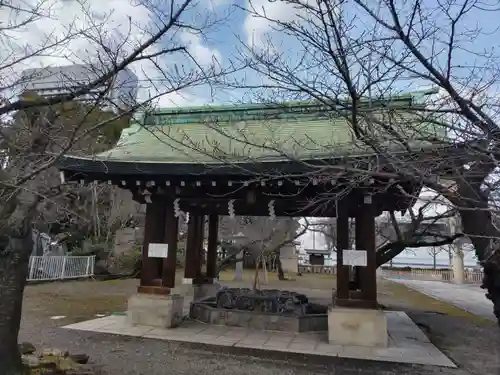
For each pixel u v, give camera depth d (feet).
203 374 21.61
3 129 16.60
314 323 32.99
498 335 35.19
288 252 128.47
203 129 34.88
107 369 21.66
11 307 17.06
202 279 43.27
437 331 36.83
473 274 114.21
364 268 29.25
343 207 29.91
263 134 31.68
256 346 27.76
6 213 17.12
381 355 26.25
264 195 31.50
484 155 11.17
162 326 32.09
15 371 17.10
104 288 63.16
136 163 29.81
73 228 84.07
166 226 33.63
